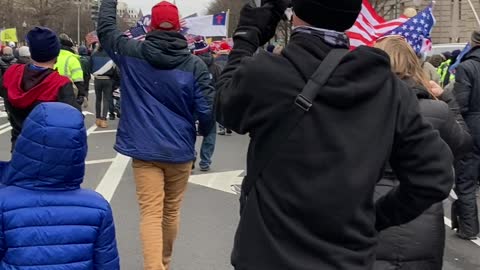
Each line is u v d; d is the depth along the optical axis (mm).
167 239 4918
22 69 4859
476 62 6129
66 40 10477
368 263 2133
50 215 2924
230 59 2455
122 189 8211
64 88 4863
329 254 2084
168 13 4562
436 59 11797
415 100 2250
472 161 6082
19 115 4887
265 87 2180
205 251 5742
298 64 2174
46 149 2881
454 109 4145
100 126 15125
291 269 2090
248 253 2191
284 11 2541
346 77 2115
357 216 2096
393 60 3332
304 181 2111
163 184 4711
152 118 4570
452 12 42125
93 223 3016
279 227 2135
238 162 10570
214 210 7234
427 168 2168
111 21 4715
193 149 4812
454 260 5688
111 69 14875
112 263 3111
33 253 2893
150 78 4578
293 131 2143
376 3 29344
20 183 2936
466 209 6191
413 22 4668
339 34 2244
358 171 2084
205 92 4672
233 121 2295
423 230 3074
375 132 2121
